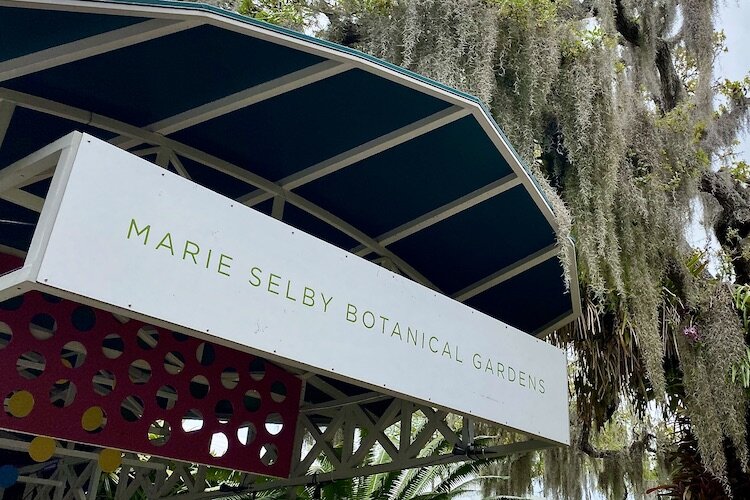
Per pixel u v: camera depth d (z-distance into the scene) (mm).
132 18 1883
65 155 1573
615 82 4121
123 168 1656
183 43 2064
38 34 1904
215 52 2115
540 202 2791
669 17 5227
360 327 2145
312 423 4305
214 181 2994
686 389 4086
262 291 1896
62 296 1504
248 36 2025
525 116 3707
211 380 3707
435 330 2418
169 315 1656
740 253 4871
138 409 4031
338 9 4062
